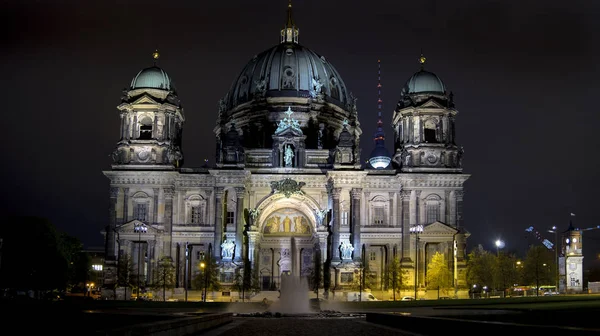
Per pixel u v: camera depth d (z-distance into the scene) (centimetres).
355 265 13262
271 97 15788
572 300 9494
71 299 11275
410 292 13475
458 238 13662
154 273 13388
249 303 10831
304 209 14500
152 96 13925
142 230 13362
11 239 13512
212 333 4734
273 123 15712
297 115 15712
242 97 16425
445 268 13100
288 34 17688
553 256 17312
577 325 5353
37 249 13588
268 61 16425
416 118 14162
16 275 13388
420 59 14950
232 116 16375
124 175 13662
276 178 13900
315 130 15700
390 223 13875
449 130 14188
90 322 4831
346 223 13700
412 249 13725
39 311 5453
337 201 13600
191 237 13712
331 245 13588
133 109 13912
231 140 13838
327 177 13850
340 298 13112
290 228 15012
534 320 5916
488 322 3406
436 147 13988
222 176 13625
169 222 13588
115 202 13612
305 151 14175
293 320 6969
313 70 16350
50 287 13875
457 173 13838
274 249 14962
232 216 13700
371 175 13938
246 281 13125
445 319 4100
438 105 14075
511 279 16275
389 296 13538
